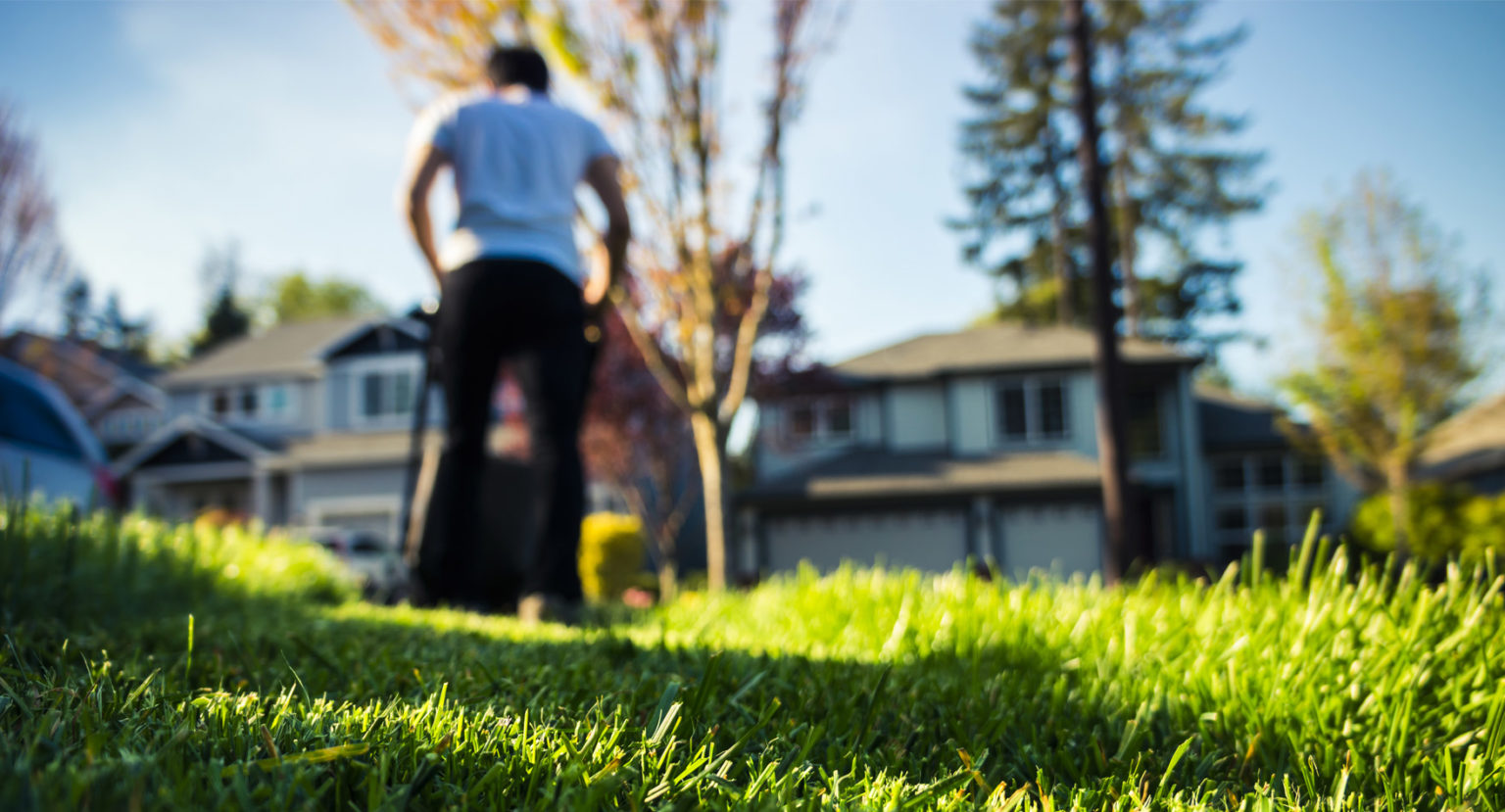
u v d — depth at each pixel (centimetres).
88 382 3759
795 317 1783
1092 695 158
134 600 268
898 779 111
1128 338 2295
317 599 434
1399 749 135
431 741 104
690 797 96
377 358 2822
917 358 2280
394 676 154
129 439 3616
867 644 226
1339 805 115
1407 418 1794
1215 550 2334
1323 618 177
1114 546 880
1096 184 928
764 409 2170
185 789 79
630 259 837
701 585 923
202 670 163
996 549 1961
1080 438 2095
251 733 103
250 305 6575
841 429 2230
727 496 897
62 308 2636
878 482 1961
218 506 2764
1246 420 2445
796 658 178
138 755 84
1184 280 3284
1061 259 3262
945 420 2184
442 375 351
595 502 2394
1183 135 3231
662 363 902
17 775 70
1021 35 3262
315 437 2800
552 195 345
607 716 129
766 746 121
